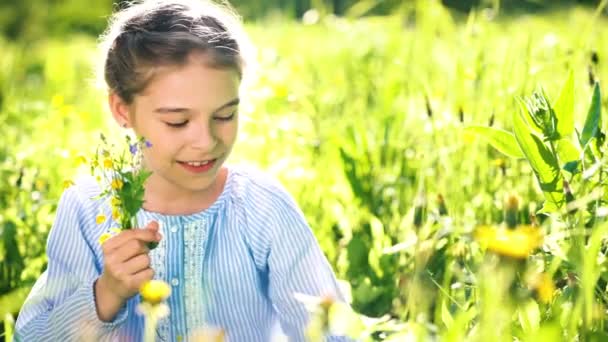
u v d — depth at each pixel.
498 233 2.01
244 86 2.76
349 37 7.78
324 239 3.75
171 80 2.47
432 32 5.55
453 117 4.03
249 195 2.73
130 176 2.34
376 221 3.51
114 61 2.59
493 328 1.96
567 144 2.67
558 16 7.36
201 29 2.57
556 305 2.30
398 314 2.99
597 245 2.19
